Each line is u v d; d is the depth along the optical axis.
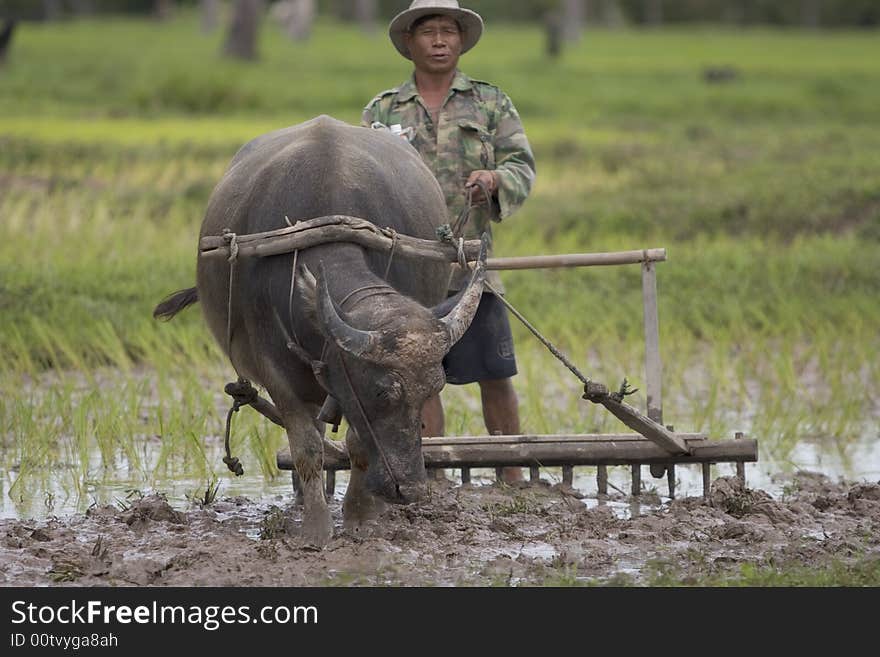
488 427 25.12
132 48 154.75
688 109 100.31
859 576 18.19
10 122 81.12
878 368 34.22
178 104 95.88
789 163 63.38
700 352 36.47
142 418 29.39
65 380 32.53
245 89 100.12
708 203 52.53
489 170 23.38
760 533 20.45
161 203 53.31
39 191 54.06
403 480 16.55
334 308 16.45
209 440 27.88
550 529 20.95
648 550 19.94
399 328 16.52
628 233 50.09
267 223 18.91
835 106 103.38
